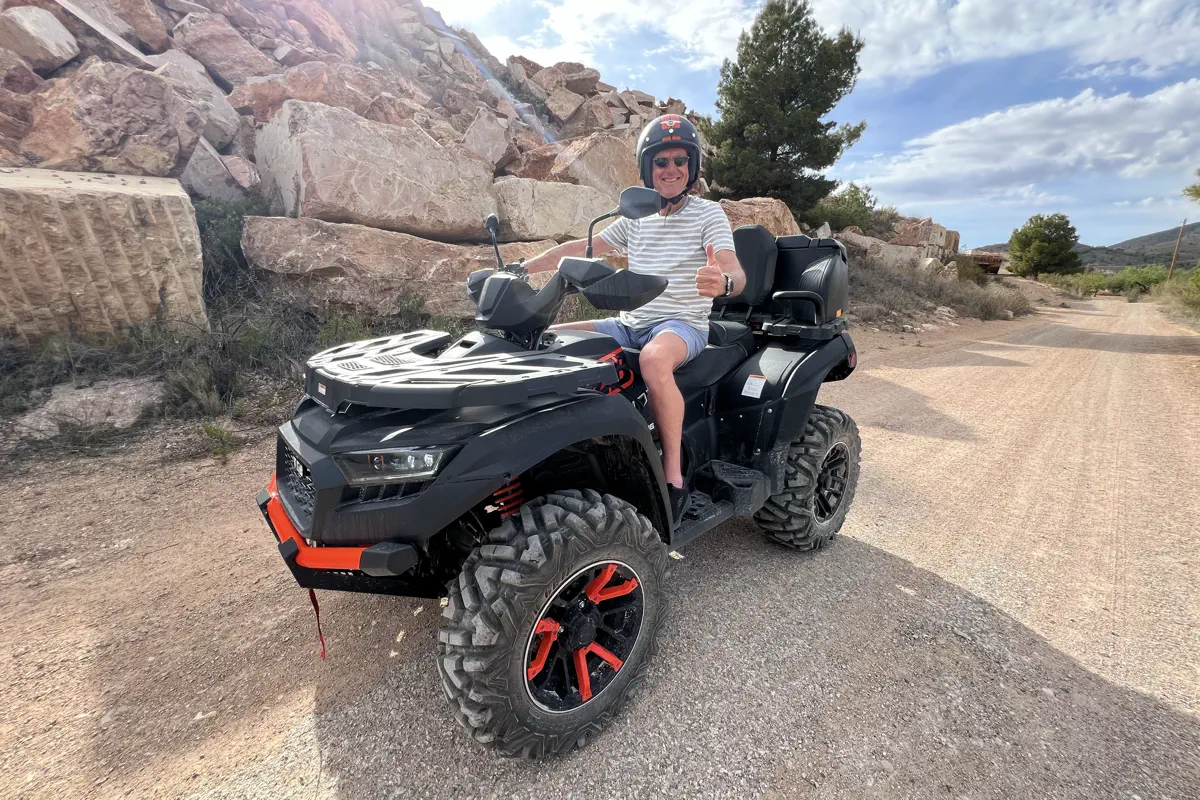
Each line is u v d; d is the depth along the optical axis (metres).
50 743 1.96
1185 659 2.44
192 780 1.83
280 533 1.96
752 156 19.25
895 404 6.71
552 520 1.84
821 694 2.20
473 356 2.10
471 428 1.75
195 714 2.09
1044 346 12.57
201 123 6.89
